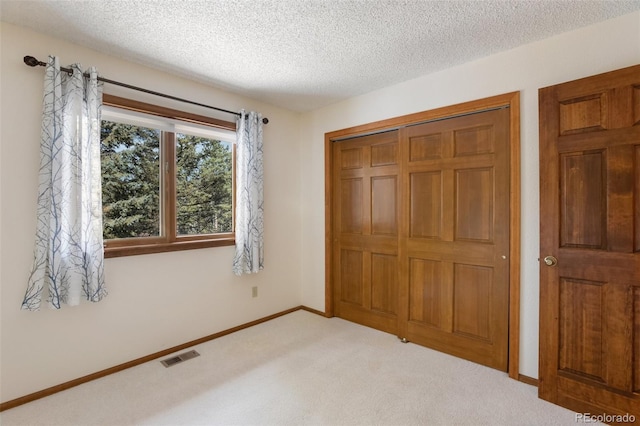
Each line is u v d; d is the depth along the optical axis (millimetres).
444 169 2584
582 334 1810
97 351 2217
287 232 3584
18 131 1902
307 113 3645
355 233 3273
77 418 1786
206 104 2818
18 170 1905
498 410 1852
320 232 3537
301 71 2557
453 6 1711
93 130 2076
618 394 1692
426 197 2699
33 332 1961
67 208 1978
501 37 2041
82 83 2033
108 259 2262
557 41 2018
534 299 2137
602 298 1745
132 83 2367
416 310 2771
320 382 2160
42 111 1954
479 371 2303
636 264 1640
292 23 1872
